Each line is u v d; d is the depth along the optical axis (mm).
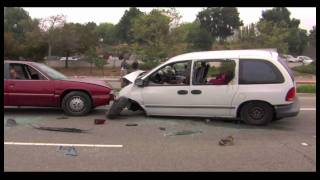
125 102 11258
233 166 7031
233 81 10688
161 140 8906
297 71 41000
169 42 41656
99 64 44156
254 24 43969
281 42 42500
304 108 13711
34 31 46656
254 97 10531
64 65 48562
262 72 10586
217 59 10820
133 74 12500
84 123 10695
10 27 63531
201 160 7363
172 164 7113
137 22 41938
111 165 7027
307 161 7352
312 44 59312
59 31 46031
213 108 10797
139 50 41250
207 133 9680
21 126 10219
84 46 46625
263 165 7102
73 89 11672
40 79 11750
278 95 10453
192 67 10938
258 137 9336
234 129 10172
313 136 9492
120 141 8773
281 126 10617
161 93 11109
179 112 11055
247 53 10820
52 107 12133
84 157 7500
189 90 10914
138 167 6934
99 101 11711
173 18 42219
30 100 11703
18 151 7859
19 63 11875
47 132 9586
